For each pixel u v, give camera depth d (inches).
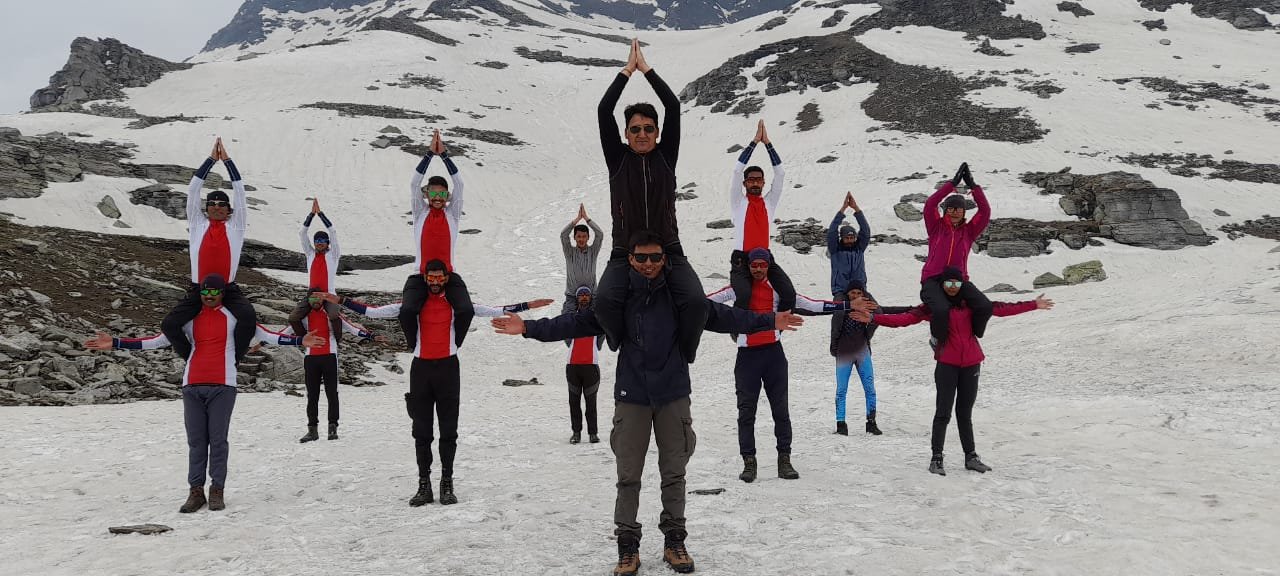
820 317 1021.8
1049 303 240.1
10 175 1381.6
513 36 5255.9
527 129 3216.0
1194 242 1656.0
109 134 2349.9
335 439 363.9
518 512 207.0
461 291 226.8
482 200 2294.5
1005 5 4136.3
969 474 244.1
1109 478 229.1
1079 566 150.1
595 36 5718.5
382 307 221.0
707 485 234.8
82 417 421.7
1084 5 4168.3
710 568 154.6
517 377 845.2
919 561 153.6
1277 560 150.6
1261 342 493.7
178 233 1449.3
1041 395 414.9
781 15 5123.0
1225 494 204.5
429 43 4564.5
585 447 332.5
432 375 222.7
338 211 1940.2
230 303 234.5
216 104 3110.2
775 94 3302.2
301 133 2613.2
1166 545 159.5
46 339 612.4
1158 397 372.2
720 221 1923.0
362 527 196.2
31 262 800.3
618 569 150.4
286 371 645.9
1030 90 2898.6
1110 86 2915.8
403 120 3016.7
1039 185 1957.4
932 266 260.7
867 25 4234.7
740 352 247.1
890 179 2134.6
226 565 163.5
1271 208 1860.2
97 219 1378.0
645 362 154.3
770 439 335.0
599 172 2790.4
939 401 247.3
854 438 327.0
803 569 151.5
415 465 293.6
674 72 4274.1
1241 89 2824.8
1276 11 3887.8
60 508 227.3
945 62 3336.6
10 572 161.2
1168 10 4055.1
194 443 225.0
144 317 762.2
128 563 165.9
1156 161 2209.6
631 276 155.3
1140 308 696.4
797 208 1984.5
